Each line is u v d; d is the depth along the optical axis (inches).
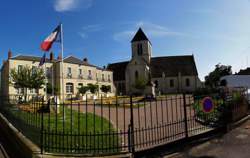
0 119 514.9
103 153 221.5
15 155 273.9
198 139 287.1
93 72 2106.3
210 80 2429.9
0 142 344.8
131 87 2343.8
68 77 1838.1
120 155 219.1
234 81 765.3
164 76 2551.7
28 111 340.5
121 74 2605.8
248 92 512.7
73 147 231.1
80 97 1513.3
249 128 337.1
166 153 243.9
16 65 1583.4
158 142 259.8
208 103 331.3
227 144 266.2
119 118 481.1
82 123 370.3
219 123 335.0
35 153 223.1
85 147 232.7
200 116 354.0
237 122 359.6
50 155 218.4
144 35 2630.4
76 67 1930.4
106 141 235.8
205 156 233.3
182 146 264.1
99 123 380.8
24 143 261.0
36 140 250.8
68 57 1959.9
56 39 467.5
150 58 2704.2
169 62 2652.6
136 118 475.8
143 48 2608.3
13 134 331.9
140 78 2193.7
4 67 1777.8
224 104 357.7
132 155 225.8
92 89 1800.0
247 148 248.2
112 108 693.9
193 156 234.7
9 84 1507.1
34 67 1515.7
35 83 1379.2
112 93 2266.2
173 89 2522.1
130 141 232.2
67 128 319.0
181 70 2559.1
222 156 230.8
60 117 423.2
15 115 376.2
